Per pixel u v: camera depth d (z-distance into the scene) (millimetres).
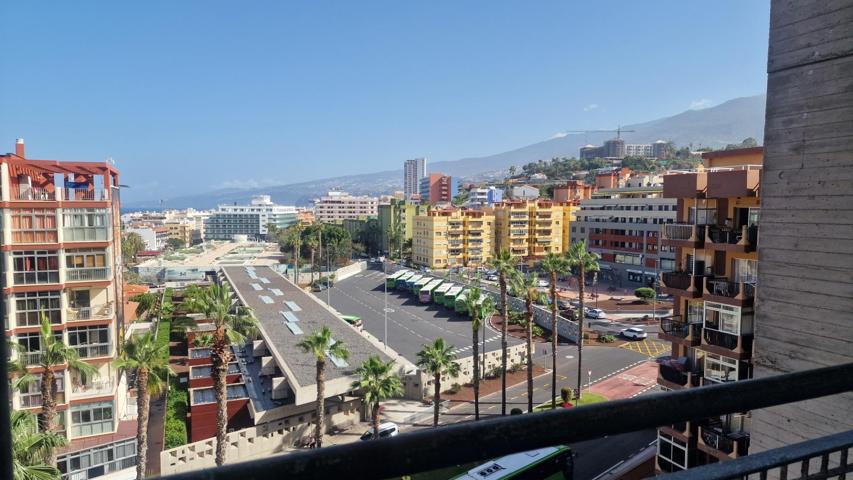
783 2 6695
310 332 53562
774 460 2664
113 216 38500
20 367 26281
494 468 22594
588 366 53156
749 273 23234
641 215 92875
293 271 121812
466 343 63031
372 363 33875
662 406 2316
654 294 76562
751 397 2564
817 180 6262
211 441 34094
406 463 1847
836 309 6066
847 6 5988
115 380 33969
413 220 126625
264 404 39688
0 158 33469
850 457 5781
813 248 6289
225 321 30109
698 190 24203
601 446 34062
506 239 120500
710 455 22688
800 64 6469
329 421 39594
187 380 48125
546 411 2111
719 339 23203
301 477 1707
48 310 32438
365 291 99438
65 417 32219
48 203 32500
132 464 33469
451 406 43969
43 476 17094
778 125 6723
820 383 2797
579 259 43250
